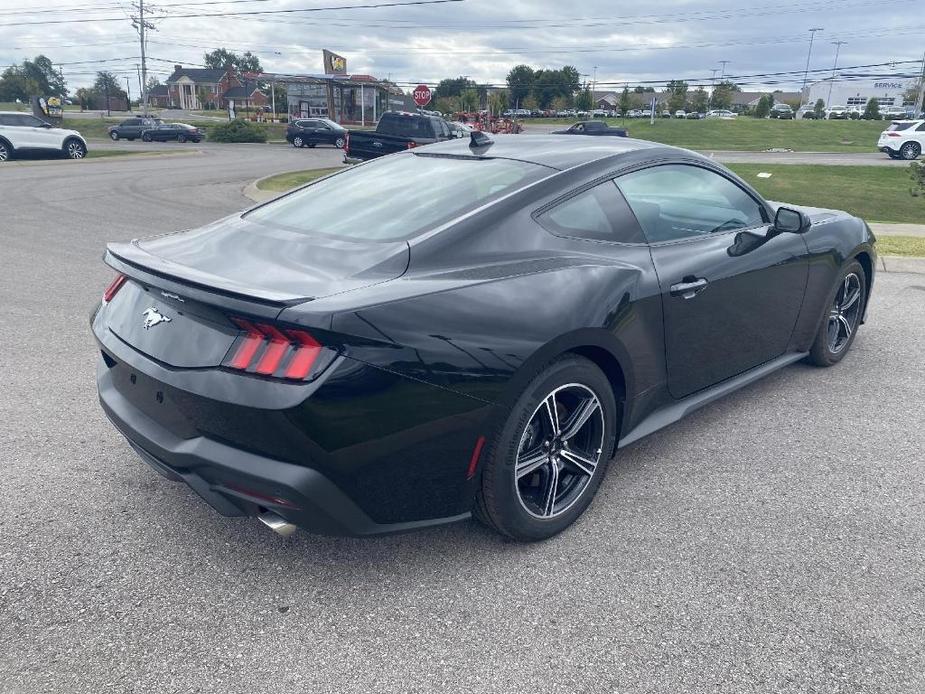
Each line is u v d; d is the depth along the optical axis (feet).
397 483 7.77
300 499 7.36
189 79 427.33
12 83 420.77
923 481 10.99
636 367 9.89
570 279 8.87
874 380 15.19
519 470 8.75
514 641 7.52
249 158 94.48
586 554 9.06
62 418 12.67
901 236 33.12
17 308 19.54
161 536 9.29
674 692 6.86
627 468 11.32
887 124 215.31
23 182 54.19
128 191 49.14
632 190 10.52
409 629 7.68
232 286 7.23
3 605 7.91
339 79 206.18
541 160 10.32
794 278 13.14
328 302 7.14
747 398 14.15
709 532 9.56
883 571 8.75
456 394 7.74
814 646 7.47
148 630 7.61
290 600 8.13
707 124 211.61
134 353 8.43
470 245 8.63
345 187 10.71
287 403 7.01
